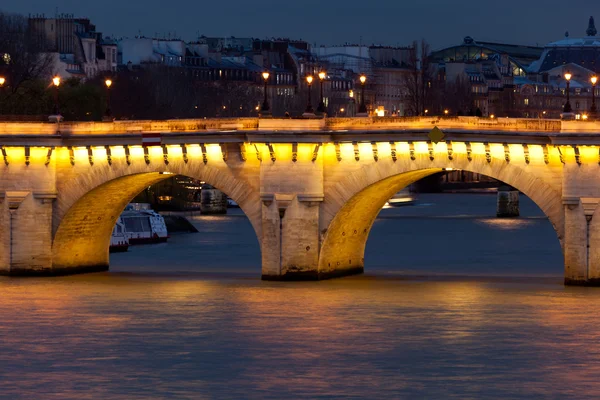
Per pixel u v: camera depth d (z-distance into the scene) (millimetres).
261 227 159000
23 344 129000
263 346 127562
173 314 142125
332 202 157000
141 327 136125
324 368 119812
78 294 155000
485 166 151250
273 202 157750
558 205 149625
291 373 118188
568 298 146250
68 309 145625
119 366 120812
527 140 148500
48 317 141375
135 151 162750
